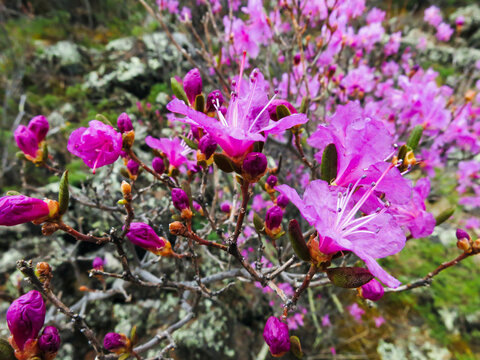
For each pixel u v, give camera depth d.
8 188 0.37
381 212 0.10
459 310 0.37
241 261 0.12
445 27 0.52
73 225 0.31
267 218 0.12
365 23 0.48
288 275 0.19
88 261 0.32
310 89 0.28
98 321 0.30
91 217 0.32
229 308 0.33
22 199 0.10
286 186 0.09
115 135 0.12
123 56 0.47
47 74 0.49
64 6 0.69
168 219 0.29
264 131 0.11
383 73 0.44
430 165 0.31
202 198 0.13
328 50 0.30
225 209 0.19
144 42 0.48
